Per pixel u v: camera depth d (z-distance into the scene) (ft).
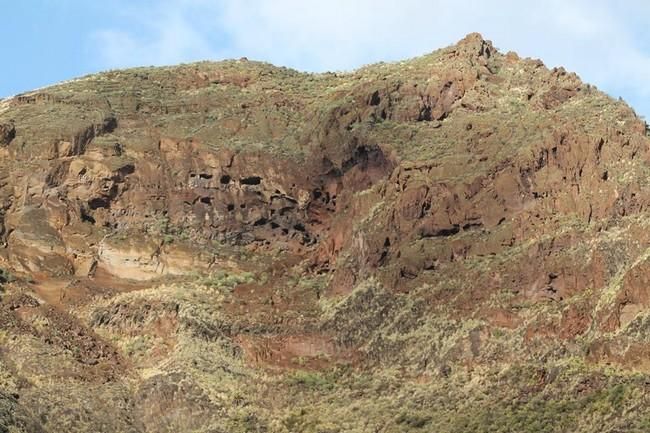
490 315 465.06
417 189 502.79
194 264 524.93
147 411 456.04
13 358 468.34
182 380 460.55
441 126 536.42
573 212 484.33
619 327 442.91
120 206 535.19
